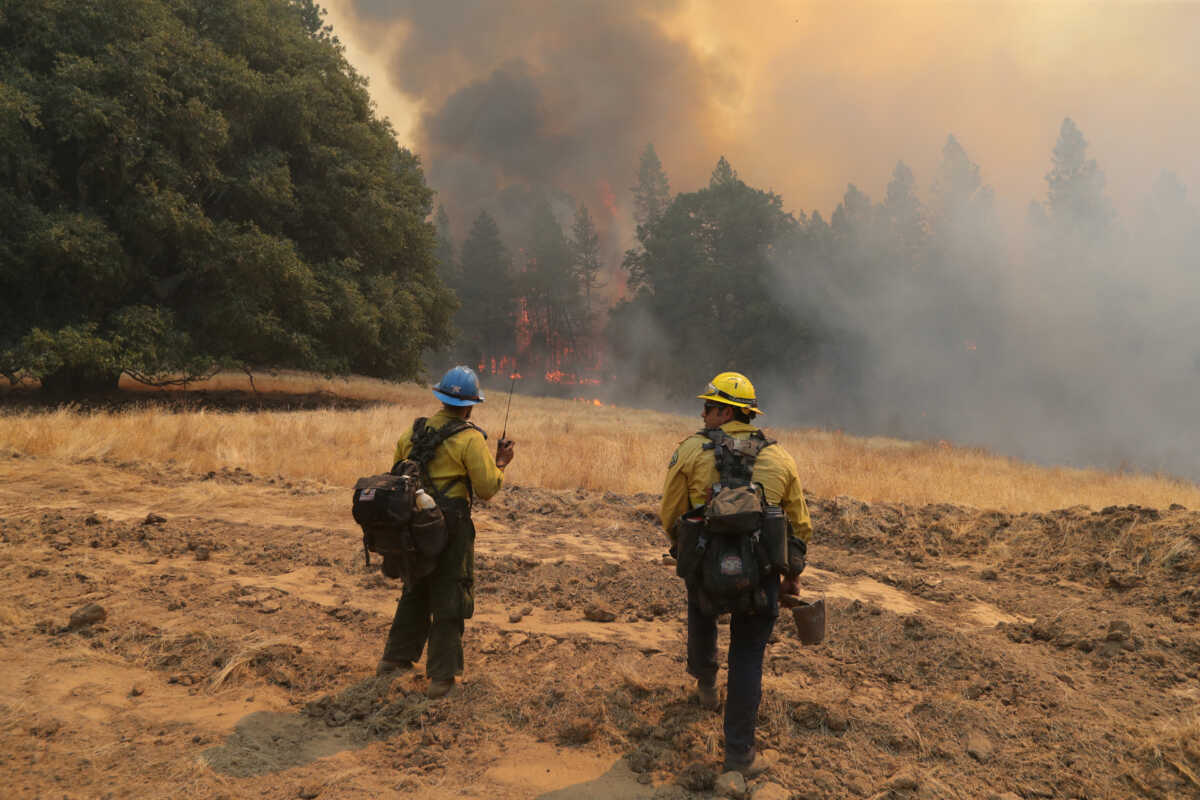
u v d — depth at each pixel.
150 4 23.69
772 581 2.90
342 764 2.94
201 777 2.78
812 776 2.92
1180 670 3.87
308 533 6.30
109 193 23.44
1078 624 4.46
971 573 5.91
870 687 3.70
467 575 3.55
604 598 4.99
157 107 22.56
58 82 21.45
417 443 3.54
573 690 3.55
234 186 26.38
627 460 12.13
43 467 8.57
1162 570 5.45
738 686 2.92
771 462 2.98
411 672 3.75
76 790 2.65
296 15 33.59
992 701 3.51
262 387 34.50
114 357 21.66
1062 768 2.97
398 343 31.61
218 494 7.69
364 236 31.25
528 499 8.21
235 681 3.63
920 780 2.87
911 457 19.33
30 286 22.77
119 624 4.23
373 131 34.66
